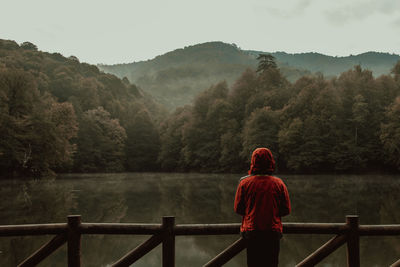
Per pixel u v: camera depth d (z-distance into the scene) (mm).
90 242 13023
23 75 50375
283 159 63625
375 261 10359
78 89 107375
